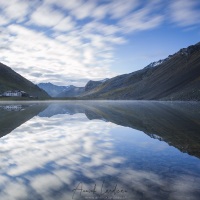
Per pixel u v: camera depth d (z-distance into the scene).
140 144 18.55
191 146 17.58
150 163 13.22
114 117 41.97
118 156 14.88
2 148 17.48
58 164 13.27
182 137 21.44
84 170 12.12
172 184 10.05
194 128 26.89
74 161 13.84
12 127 29.08
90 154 15.46
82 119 38.78
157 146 17.75
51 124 32.09
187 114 45.59
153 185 9.98
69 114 49.50
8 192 9.55
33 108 75.06
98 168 12.44
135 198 8.82
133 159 14.11
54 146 18.05
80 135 23.11
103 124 31.88
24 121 35.88
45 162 13.70
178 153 15.47
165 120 35.56
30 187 10.02
